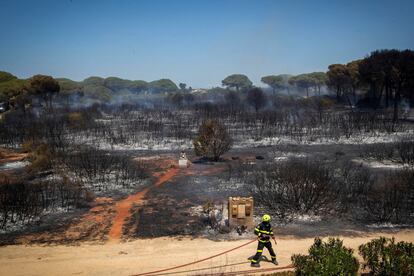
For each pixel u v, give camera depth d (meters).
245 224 12.76
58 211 14.92
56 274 9.58
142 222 13.67
